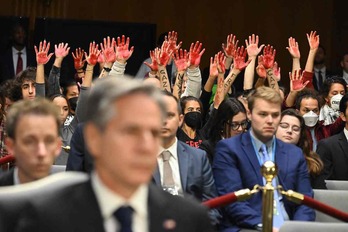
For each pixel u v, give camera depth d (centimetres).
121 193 308
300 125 761
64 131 869
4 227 317
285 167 688
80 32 1455
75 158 666
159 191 328
